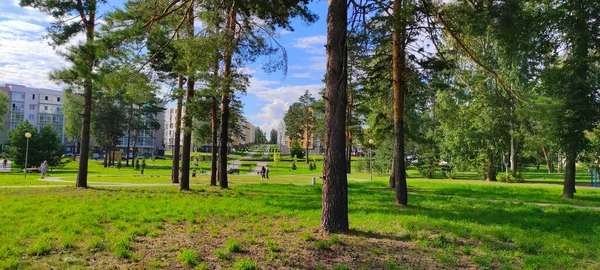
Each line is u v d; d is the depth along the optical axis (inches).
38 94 3757.4
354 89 906.7
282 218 385.4
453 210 484.4
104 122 2111.2
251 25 586.6
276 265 221.6
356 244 270.2
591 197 721.6
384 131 691.4
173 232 306.5
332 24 312.8
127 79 463.8
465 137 1267.2
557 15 644.7
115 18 442.0
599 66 724.7
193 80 641.0
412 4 412.8
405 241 287.9
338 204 304.3
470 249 267.4
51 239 264.7
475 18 434.0
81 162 711.1
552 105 455.8
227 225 341.7
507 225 368.2
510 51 546.6
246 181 1138.7
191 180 1085.8
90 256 229.1
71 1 600.1
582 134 671.1
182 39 510.3
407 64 573.6
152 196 574.2
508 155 1416.1
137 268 209.5
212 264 220.7
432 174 1576.0
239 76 676.7
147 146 4301.2
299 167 2365.9
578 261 247.9
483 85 560.7
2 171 1457.9
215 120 796.6
